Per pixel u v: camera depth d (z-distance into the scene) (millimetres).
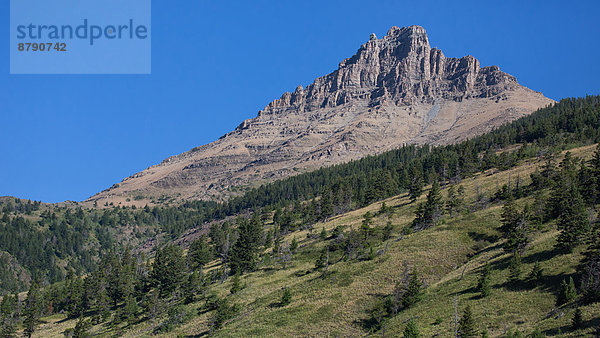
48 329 140625
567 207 97750
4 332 131500
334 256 132000
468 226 123062
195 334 105000
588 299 71438
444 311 83125
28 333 133875
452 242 115938
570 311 70562
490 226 120062
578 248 90625
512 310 77125
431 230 127125
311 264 132500
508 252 100188
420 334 75438
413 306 89750
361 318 91312
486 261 101000
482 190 157750
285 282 123000
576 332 63906
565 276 82312
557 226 106250
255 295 118125
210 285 138500
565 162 149000
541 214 116562
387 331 82062
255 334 92938
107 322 135750
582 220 93812
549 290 80062
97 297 150750
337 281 111125
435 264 107250
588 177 127812
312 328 91562
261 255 153625
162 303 128625
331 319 93500
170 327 113375
